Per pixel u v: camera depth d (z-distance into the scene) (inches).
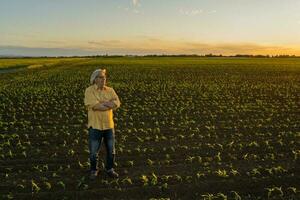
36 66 2647.6
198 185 386.0
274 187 379.2
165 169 437.1
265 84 1487.5
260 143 555.5
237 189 379.6
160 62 3690.9
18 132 629.9
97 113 397.7
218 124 693.9
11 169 436.8
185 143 555.8
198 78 1782.7
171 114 792.9
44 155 498.0
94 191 371.6
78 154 502.9
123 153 501.7
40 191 374.3
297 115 785.6
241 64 3307.1
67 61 3718.0
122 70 2377.0
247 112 819.4
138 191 372.5
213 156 489.4
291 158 482.9
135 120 731.4
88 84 1443.2
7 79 1678.2
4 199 355.6
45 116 772.6
